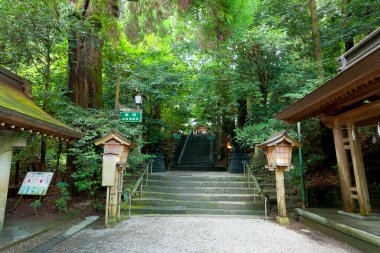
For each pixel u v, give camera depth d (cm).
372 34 407
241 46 880
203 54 1026
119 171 592
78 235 457
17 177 834
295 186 782
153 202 699
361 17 827
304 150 923
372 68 299
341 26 882
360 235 372
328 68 970
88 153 641
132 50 1095
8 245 384
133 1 685
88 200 715
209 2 596
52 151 949
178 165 1468
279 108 859
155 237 438
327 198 705
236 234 458
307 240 425
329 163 884
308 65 784
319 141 954
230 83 966
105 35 792
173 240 421
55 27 702
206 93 1079
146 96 1057
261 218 602
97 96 816
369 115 452
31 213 629
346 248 383
